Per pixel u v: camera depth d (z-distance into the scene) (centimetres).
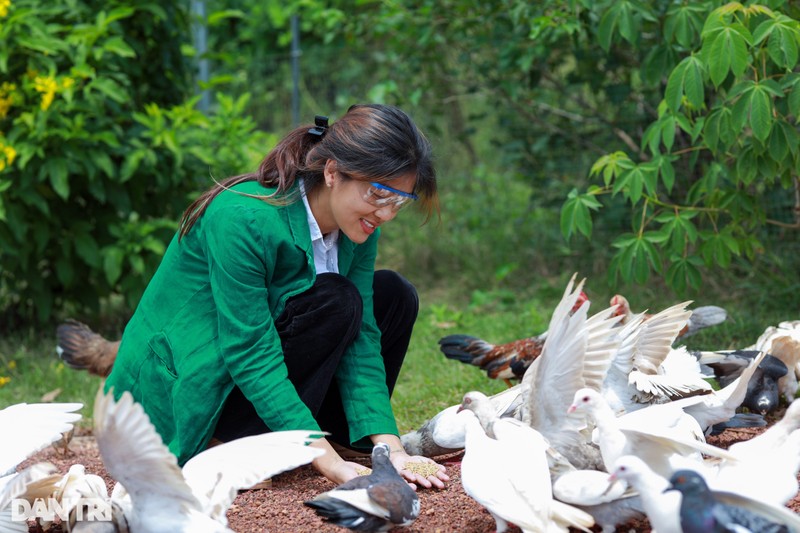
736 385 366
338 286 350
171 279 352
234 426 357
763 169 480
